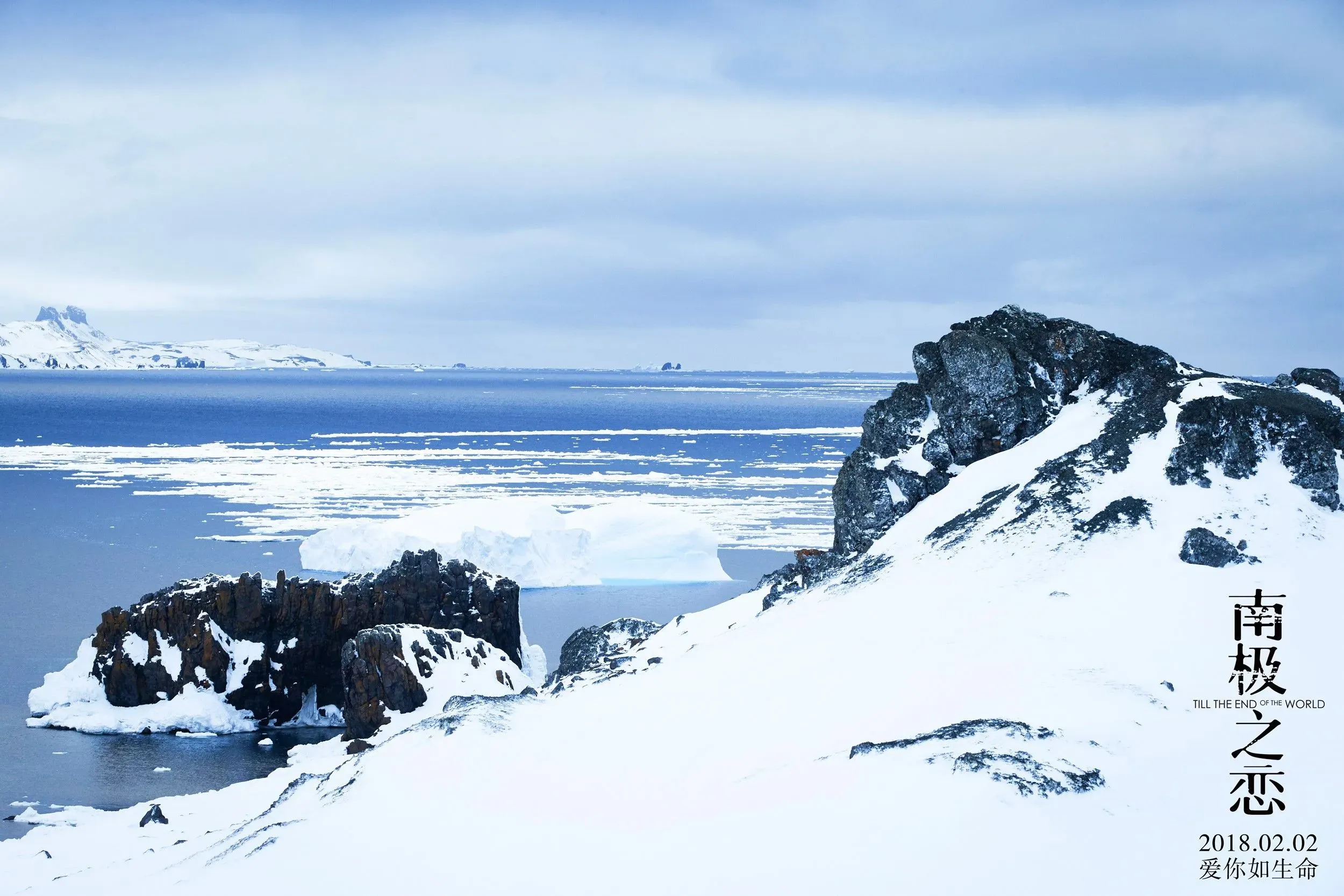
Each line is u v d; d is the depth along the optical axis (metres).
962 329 68.31
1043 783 30.89
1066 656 41.84
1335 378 61.84
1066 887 27.08
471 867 32.34
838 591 58.03
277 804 43.84
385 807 37.59
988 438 66.19
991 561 52.28
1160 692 38.47
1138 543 49.59
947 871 27.75
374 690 63.22
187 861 38.84
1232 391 57.16
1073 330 67.44
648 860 31.02
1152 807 30.81
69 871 42.47
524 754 41.22
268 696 69.12
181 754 62.97
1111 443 57.16
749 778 35.81
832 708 41.53
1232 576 46.47
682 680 49.50
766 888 28.30
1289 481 52.34
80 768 59.94
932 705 39.44
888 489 67.69
